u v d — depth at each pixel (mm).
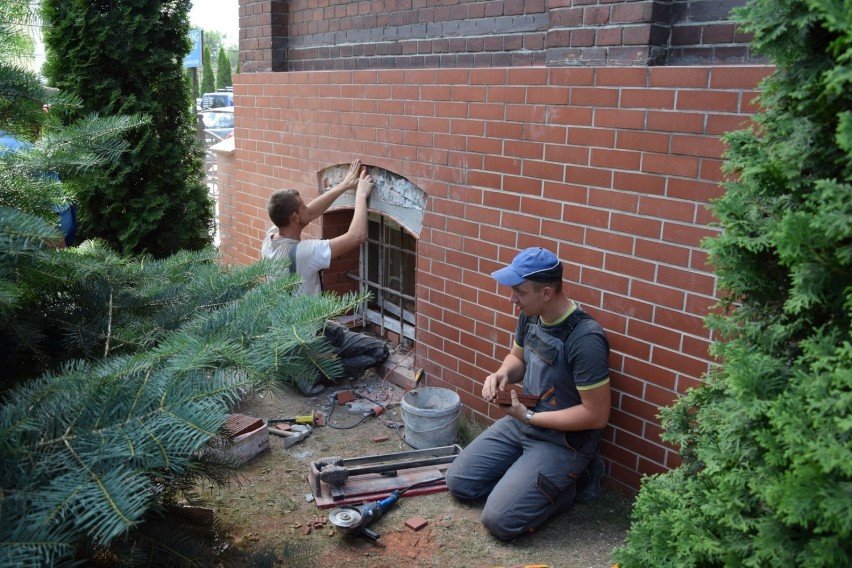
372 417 4441
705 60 3020
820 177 1691
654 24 3061
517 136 3715
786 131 1727
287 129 5633
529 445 3338
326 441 4137
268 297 2322
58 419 1783
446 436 3955
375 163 4730
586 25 3303
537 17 3662
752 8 1694
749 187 1846
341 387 4867
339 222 5492
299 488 3605
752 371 1715
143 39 5973
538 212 3680
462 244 4184
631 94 3143
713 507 1772
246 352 1971
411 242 5125
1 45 2361
